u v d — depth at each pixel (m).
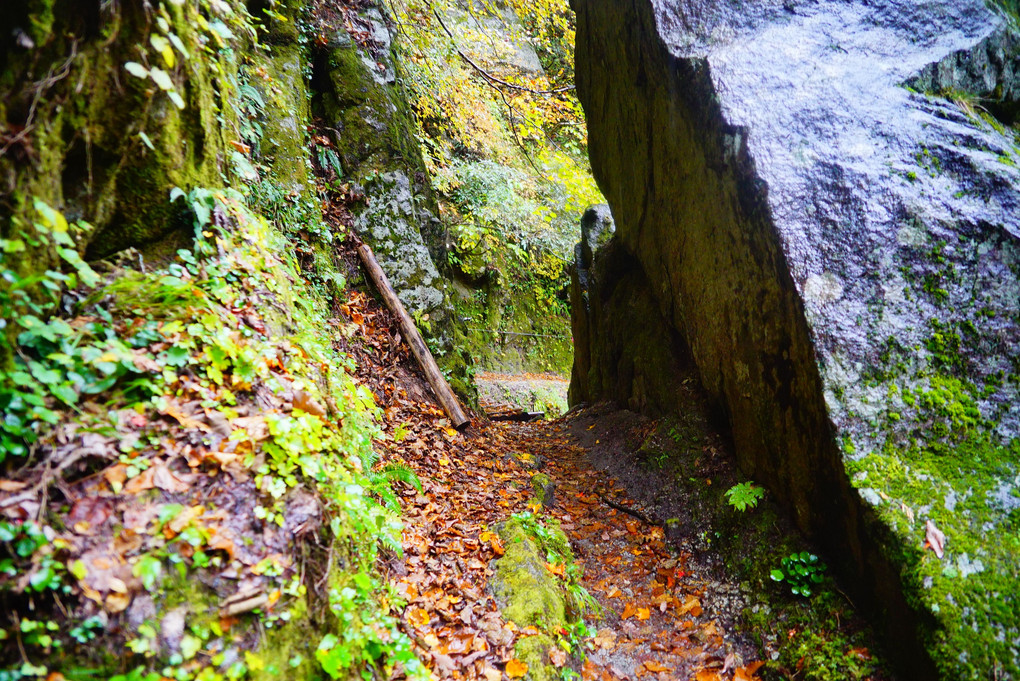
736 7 4.75
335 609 2.52
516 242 16.33
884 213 3.87
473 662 3.14
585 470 6.47
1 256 2.39
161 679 2.01
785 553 4.06
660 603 4.29
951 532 3.22
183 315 2.84
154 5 2.87
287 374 3.20
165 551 2.19
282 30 6.54
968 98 4.50
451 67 12.02
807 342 3.69
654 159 5.52
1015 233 3.85
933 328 3.72
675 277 5.48
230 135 4.20
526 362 16.83
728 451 5.11
